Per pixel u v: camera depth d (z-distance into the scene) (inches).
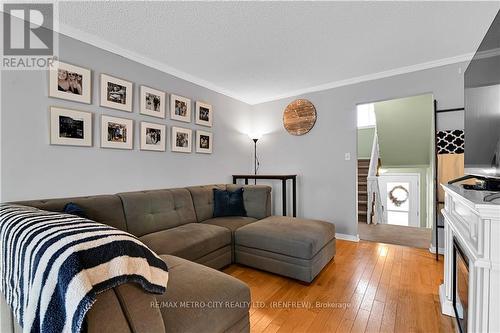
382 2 70.0
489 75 47.8
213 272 53.8
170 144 117.1
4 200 69.7
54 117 78.7
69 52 82.5
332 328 60.8
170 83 117.3
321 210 144.5
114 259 27.1
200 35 87.5
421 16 76.5
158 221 92.4
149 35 87.4
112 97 93.5
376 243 128.3
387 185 223.1
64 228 31.3
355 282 84.3
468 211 42.9
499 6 71.1
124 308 27.7
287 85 141.9
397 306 69.6
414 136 179.5
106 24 80.3
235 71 121.3
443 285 71.1
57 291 25.1
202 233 87.7
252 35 87.7
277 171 163.2
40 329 25.9
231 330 45.9
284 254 85.4
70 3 69.7
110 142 93.0
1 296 39.8
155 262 33.2
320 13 75.0
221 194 120.6
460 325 54.6
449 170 106.0
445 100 108.2
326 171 142.6
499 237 32.7
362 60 109.1
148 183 107.0
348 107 134.6
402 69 117.1
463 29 83.8
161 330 32.0
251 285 82.9
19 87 72.6
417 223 208.8
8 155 70.5
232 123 157.9
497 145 43.7
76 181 84.0
